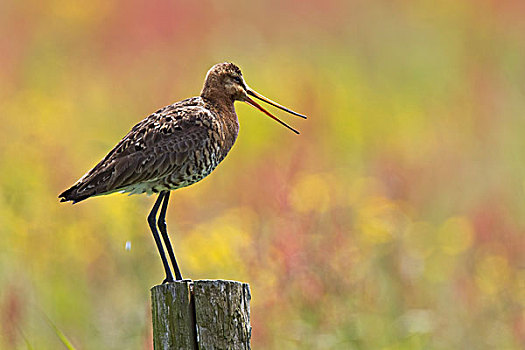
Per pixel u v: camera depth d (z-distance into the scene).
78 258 13.86
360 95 21.97
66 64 22.12
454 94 22.20
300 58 23.39
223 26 23.97
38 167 15.34
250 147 19.61
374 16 25.28
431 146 19.91
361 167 18.69
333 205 14.33
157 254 13.46
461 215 17.08
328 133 20.00
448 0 25.62
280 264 12.70
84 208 14.53
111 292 13.23
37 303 13.23
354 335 12.21
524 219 15.98
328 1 25.23
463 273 14.14
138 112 20.08
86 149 16.89
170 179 10.52
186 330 8.39
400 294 13.13
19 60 22.16
